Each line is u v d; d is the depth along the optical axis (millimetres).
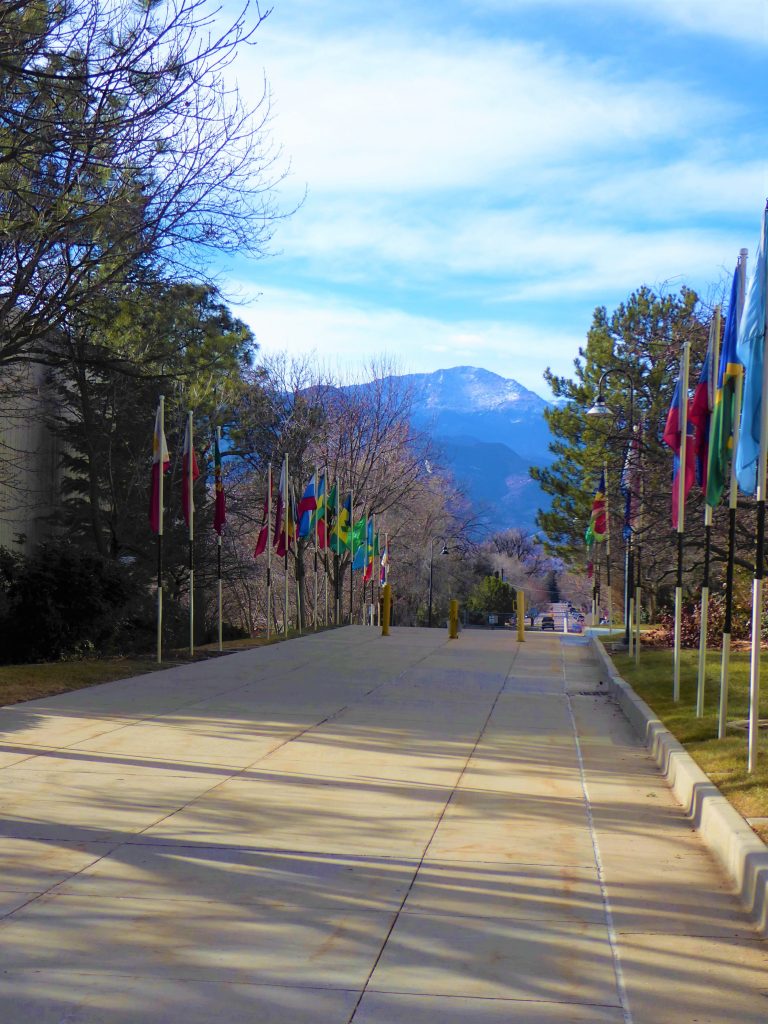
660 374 30484
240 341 29531
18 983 4797
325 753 10609
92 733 11547
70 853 6887
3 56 12211
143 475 31469
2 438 30969
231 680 16922
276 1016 4496
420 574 64750
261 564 45750
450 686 16750
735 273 11148
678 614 13719
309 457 45656
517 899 6105
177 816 7906
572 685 17281
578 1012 4574
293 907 5914
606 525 31766
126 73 13141
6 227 13781
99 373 23875
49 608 20312
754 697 8734
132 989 4758
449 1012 4559
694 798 8117
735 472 10742
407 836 7461
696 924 5723
